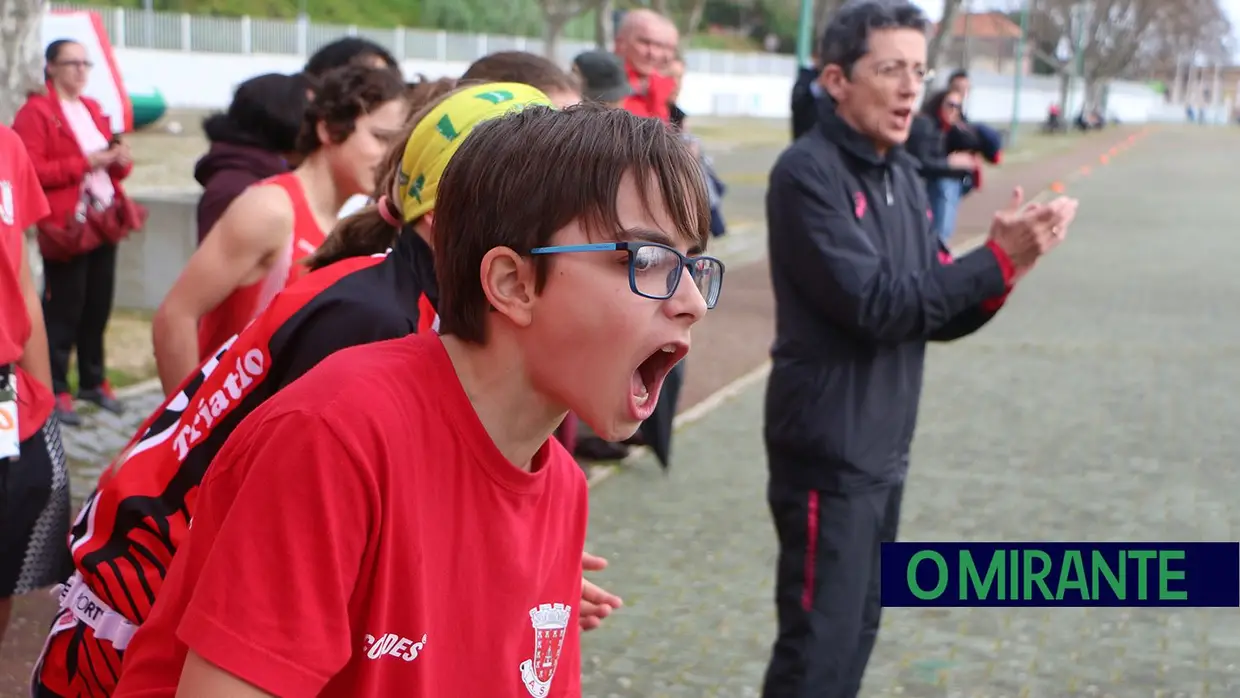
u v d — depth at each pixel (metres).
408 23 44.88
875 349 2.90
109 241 6.32
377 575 1.29
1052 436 6.86
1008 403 7.62
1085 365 8.80
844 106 2.91
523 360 1.37
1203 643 4.27
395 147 2.15
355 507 1.26
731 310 10.74
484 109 2.01
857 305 2.77
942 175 10.05
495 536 1.39
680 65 6.38
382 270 2.06
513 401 1.39
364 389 1.30
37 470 2.96
